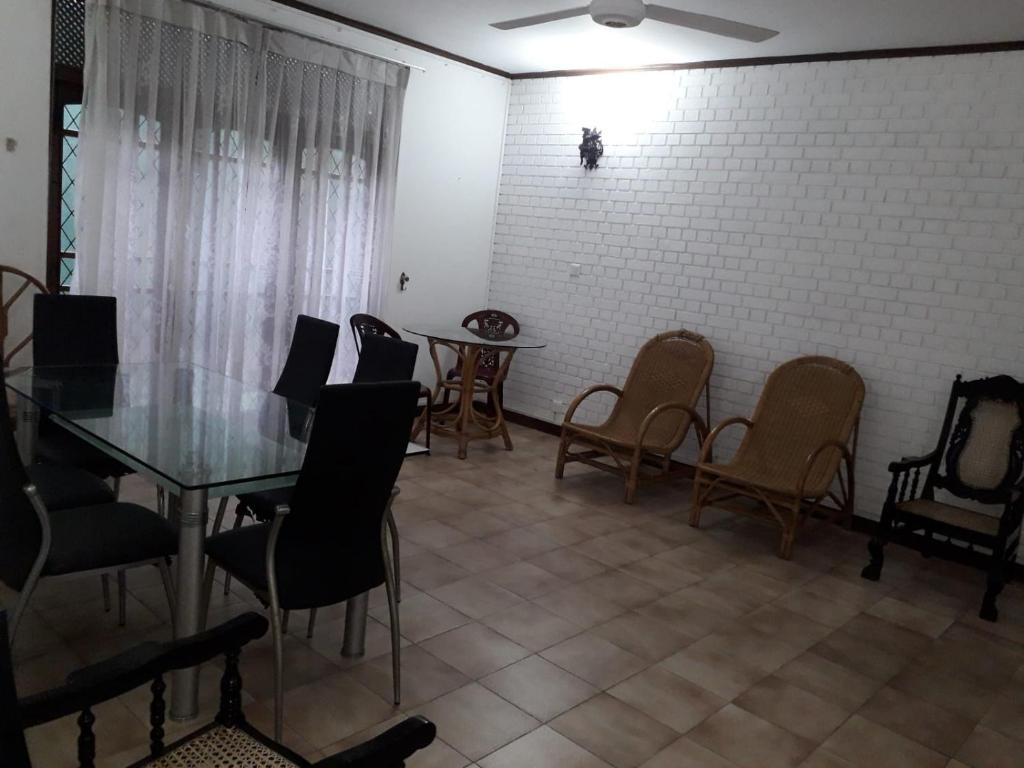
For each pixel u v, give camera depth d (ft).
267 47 15.11
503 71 19.93
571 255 19.27
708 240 16.81
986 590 11.47
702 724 8.04
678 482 17.02
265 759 4.81
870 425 14.82
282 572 6.82
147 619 8.84
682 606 10.81
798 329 15.64
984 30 12.68
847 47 14.40
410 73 17.99
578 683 8.55
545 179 19.67
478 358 17.66
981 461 12.86
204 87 14.34
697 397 16.07
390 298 18.95
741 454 14.87
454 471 15.98
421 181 18.94
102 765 6.42
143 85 13.62
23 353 13.14
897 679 9.43
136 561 7.32
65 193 13.70
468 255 20.51
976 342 13.58
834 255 15.07
